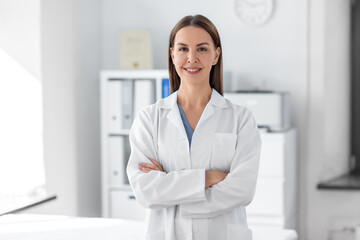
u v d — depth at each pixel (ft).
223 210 6.03
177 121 6.23
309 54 14.12
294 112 14.32
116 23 15.55
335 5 14.44
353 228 13.96
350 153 15.21
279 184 12.60
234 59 14.73
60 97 13.37
